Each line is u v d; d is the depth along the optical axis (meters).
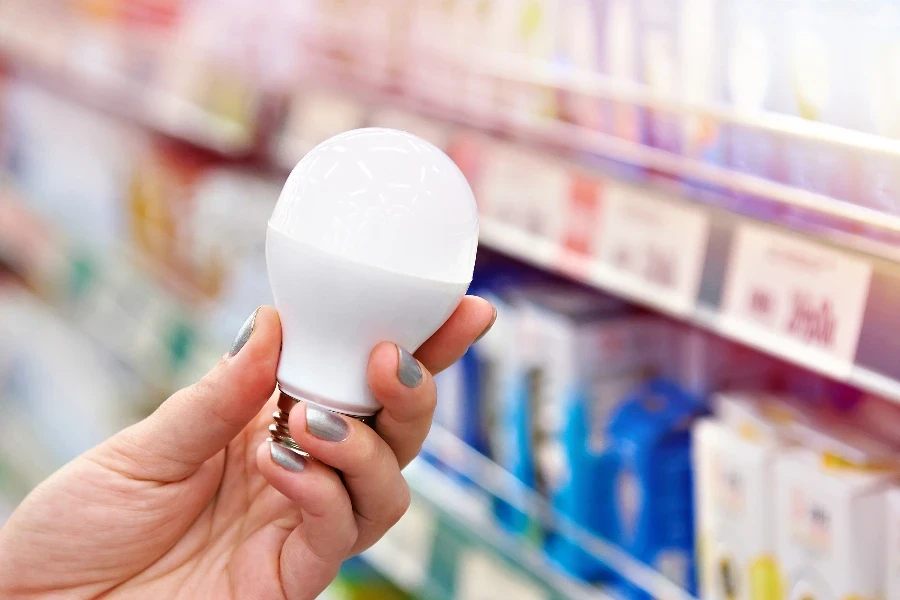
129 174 2.33
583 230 1.04
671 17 0.91
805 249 0.80
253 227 1.84
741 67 0.85
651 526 1.08
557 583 1.14
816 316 0.79
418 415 0.66
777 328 0.82
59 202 2.68
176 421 0.81
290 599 0.80
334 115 1.45
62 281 2.59
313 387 0.65
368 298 0.60
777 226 0.84
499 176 1.16
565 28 1.04
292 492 0.68
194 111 1.85
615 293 1.26
